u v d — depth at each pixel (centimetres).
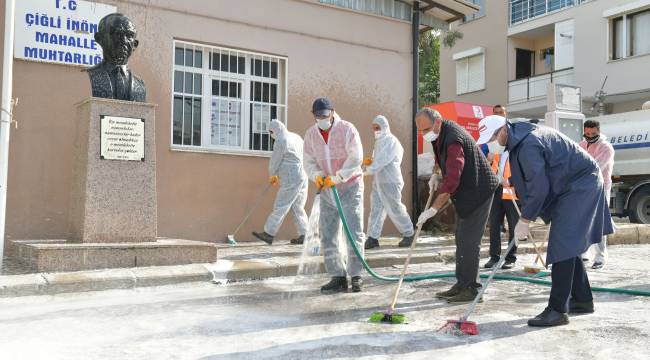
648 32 1848
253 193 884
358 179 533
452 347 346
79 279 516
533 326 404
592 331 389
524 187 416
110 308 452
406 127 1041
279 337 367
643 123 1272
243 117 896
